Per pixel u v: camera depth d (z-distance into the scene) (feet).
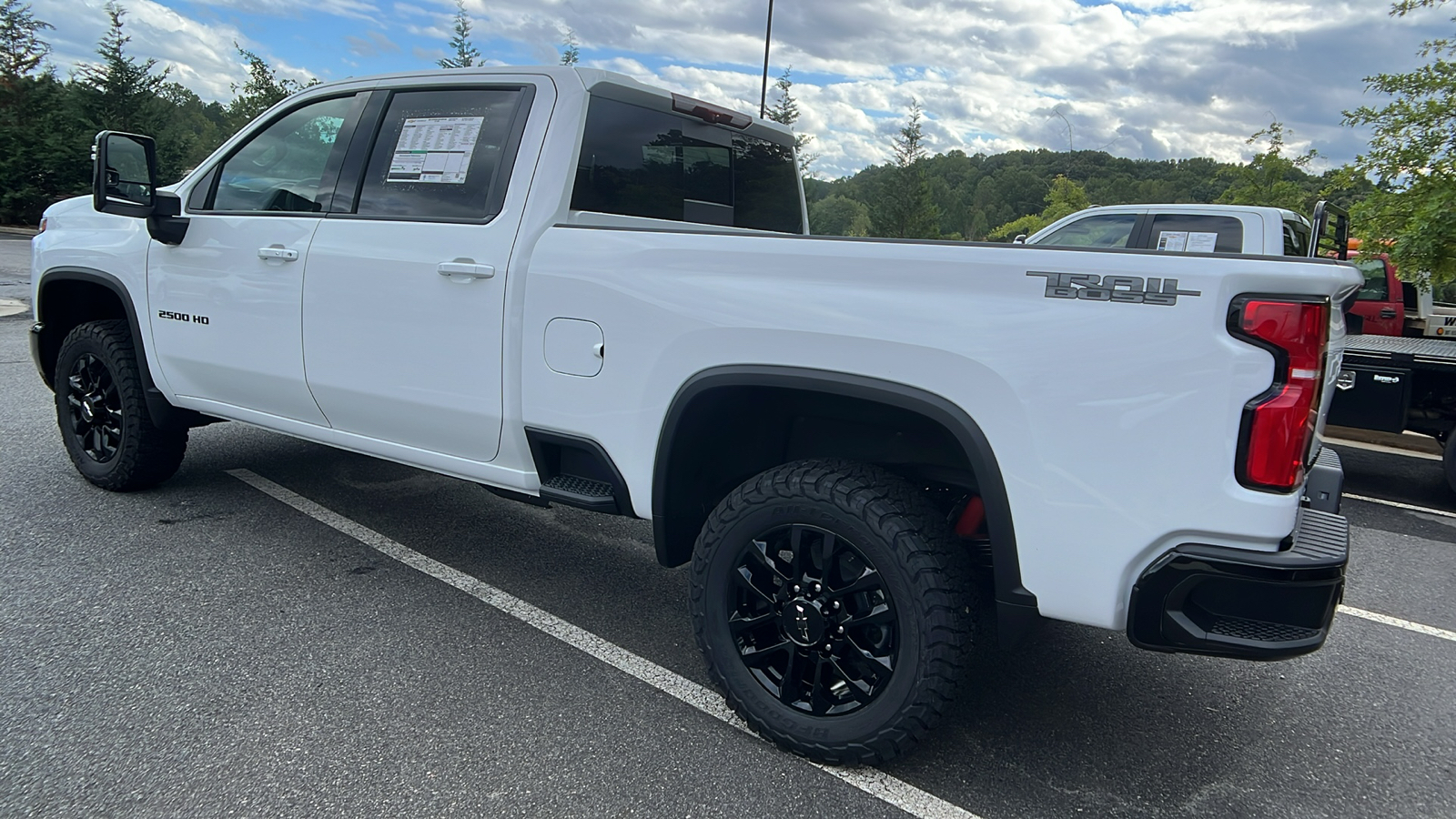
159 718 8.01
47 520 12.90
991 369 6.53
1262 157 45.32
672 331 7.98
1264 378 5.81
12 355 26.27
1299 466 5.91
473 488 15.72
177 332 12.35
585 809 7.05
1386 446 24.66
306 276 10.76
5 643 9.25
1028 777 7.83
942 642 7.01
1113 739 8.58
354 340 10.39
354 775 7.32
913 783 7.64
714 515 8.00
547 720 8.36
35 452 16.35
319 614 10.37
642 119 10.44
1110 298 6.16
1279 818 7.41
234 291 11.57
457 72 10.18
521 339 9.07
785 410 8.40
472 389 9.52
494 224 9.36
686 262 7.97
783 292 7.40
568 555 12.85
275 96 113.29
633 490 8.54
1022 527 6.63
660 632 10.45
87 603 10.30
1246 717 9.13
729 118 11.69
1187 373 5.95
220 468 15.89
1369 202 24.63
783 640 7.89
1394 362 18.30
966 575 7.24
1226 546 6.06
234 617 10.16
